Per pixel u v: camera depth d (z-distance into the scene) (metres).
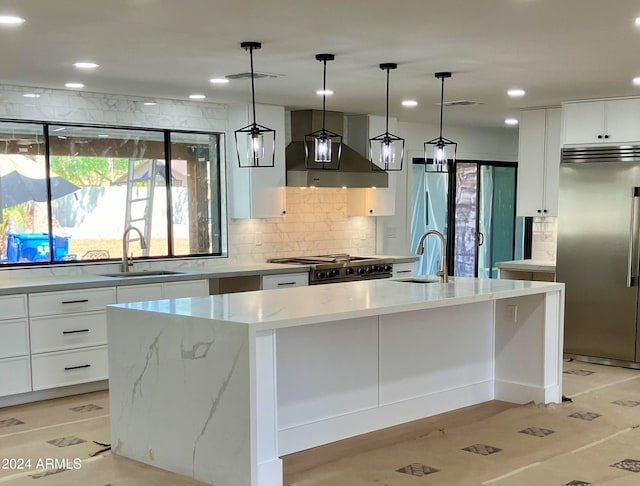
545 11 3.64
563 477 3.65
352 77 5.46
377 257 7.79
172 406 3.70
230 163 6.97
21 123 5.75
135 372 3.90
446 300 4.24
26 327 5.19
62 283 5.35
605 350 6.54
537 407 5.04
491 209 9.88
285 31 4.03
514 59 4.83
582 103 6.68
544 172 7.31
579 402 5.19
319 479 3.64
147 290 5.82
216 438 3.48
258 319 3.41
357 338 4.46
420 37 4.18
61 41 4.20
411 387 4.83
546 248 7.64
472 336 5.24
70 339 5.42
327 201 7.94
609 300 6.50
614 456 3.99
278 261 7.27
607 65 5.03
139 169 6.49
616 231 6.43
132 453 3.96
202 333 3.51
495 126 9.28
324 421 4.30
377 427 4.61
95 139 6.20
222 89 5.99
